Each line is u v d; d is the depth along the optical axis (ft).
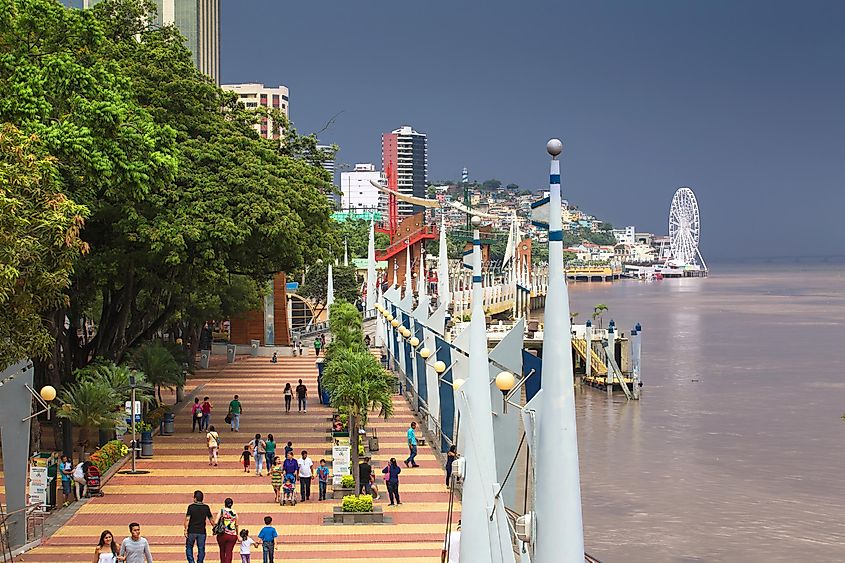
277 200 190.49
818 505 199.11
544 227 64.23
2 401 115.03
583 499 205.05
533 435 63.77
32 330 120.57
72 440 170.19
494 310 571.69
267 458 158.20
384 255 507.30
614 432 276.82
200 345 314.35
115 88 159.22
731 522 187.93
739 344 526.16
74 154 142.61
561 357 61.67
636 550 172.14
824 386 365.20
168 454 172.55
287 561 112.78
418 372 215.10
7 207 106.63
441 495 145.89
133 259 181.78
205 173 188.14
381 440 187.32
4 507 126.31
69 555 113.60
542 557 60.75
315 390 248.11
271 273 219.41
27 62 144.25
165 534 123.75
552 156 63.72
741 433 274.98
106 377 164.86
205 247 181.27
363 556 114.83
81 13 161.07
